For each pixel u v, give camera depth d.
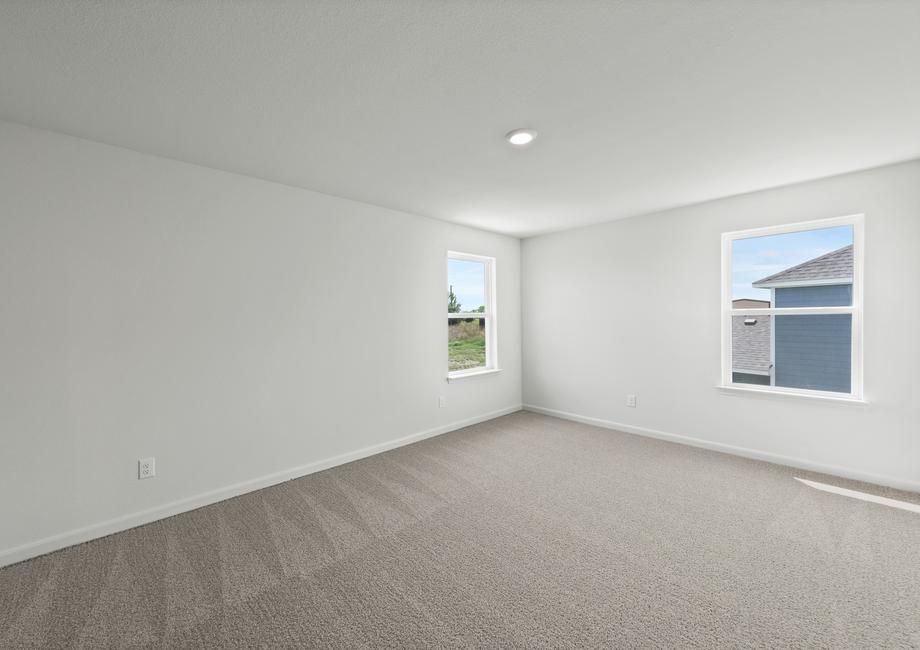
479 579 1.88
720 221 3.52
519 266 5.20
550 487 2.89
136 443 2.41
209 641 1.53
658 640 1.51
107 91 1.77
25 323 2.07
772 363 3.39
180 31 1.38
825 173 2.88
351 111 1.97
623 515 2.48
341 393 3.41
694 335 3.71
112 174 2.32
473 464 3.36
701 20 1.36
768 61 1.60
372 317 3.62
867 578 1.86
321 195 3.27
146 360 2.44
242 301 2.84
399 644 1.51
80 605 1.72
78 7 1.26
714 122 2.12
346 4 1.26
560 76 1.70
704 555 2.05
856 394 2.96
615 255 4.26
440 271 4.22
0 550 2.01
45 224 2.12
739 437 3.49
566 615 1.65
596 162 2.66
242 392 2.84
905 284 2.71
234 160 2.58
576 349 4.65
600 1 1.27
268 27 1.37
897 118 2.07
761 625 1.58
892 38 1.45
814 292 3.21
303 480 3.06
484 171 2.81
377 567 1.98
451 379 4.32
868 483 2.87
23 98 1.82
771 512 2.49
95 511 2.27
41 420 2.12
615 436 4.09
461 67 1.63
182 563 2.02
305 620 1.63
